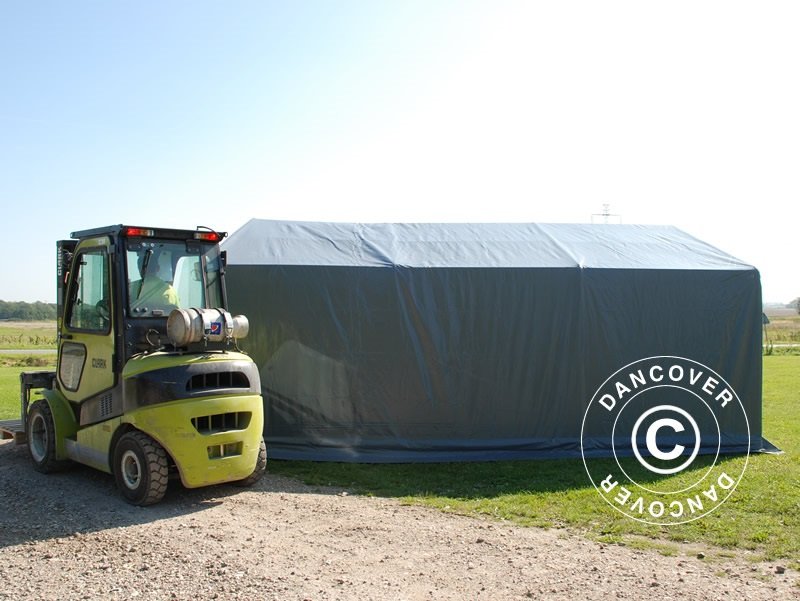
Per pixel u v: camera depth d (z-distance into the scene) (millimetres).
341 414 9523
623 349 9922
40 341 52219
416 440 9523
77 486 7480
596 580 5008
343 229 11008
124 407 6805
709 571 5258
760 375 10211
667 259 10484
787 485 7883
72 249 8242
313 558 5363
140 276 7238
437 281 9672
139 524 6156
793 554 5676
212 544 5605
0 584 4766
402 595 4680
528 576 5070
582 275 9828
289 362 9555
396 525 6305
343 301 9586
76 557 5293
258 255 9867
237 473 6969
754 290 10258
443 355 9617
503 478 8266
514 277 9742
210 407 6738
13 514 6434
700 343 10109
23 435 8609
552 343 9766
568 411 9758
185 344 6855
